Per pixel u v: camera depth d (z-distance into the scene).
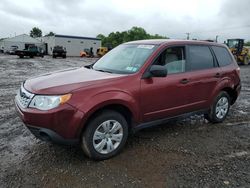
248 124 5.93
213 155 4.31
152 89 4.37
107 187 3.37
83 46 67.19
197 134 5.20
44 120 3.57
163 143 4.70
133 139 4.84
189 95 4.99
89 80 3.96
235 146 4.70
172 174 3.69
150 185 3.43
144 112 4.38
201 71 5.21
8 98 7.98
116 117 4.05
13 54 50.62
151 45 4.80
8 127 5.37
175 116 4.91
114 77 4.11
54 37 63.44
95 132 3.88
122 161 4.02
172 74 4.72
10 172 3.65
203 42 5.53
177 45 4.91
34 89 3.80
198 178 3.61
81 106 3.65
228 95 5.97
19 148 4.40
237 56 26.70
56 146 4.47
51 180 3.48
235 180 3.59
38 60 32.41
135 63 4.51
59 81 3.96
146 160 4.07
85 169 3.76
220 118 5.87
